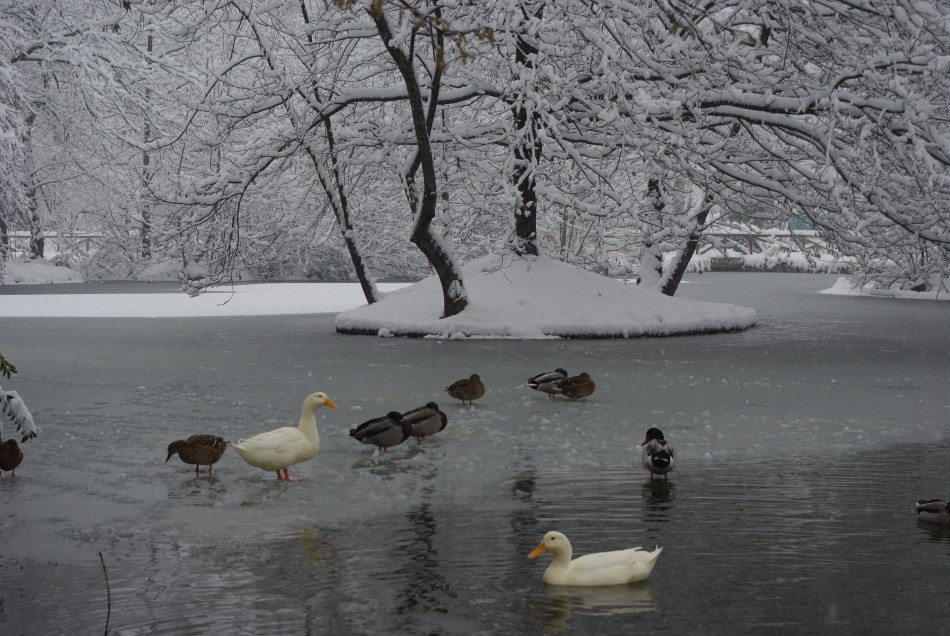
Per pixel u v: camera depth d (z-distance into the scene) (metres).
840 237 28.48
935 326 31.77
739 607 6.89
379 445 11.81
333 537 8.48
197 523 8.93
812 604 6.95
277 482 10.52
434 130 30.02
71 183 60.69
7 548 8.20
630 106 25.22
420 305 29.03
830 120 23.70
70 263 64.62
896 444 12.60
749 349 24.30
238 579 7.43
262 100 30.33
